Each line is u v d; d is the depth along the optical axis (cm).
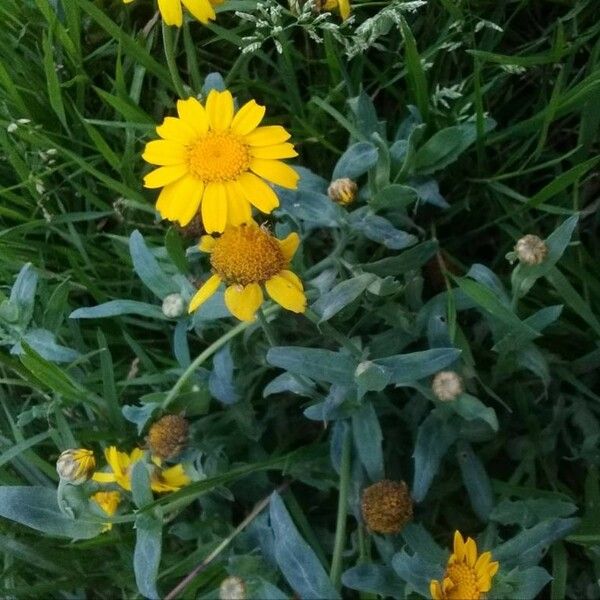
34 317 26
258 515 25
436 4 26
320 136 27
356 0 26
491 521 24
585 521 24
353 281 21
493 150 28
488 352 26
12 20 27
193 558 25
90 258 28
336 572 22
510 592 21
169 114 28
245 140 20
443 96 26
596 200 27
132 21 28
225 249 20
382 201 23
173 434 23
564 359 27
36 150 27
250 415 26
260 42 24
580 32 26
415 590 21
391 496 22
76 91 27
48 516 22
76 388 25
